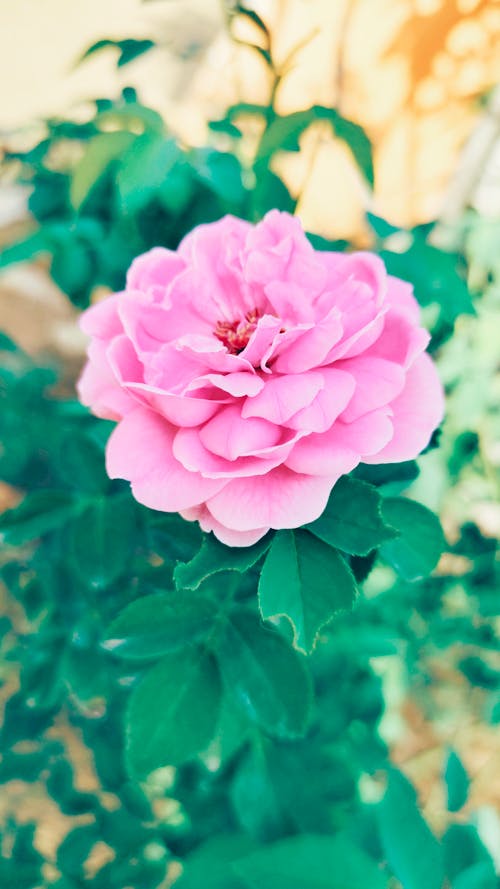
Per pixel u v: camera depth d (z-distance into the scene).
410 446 0.27
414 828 0.26
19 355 0.63
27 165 0.51
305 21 0.73
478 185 0.73
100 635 0.45
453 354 0.61
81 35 0.79
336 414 0.26
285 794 0.34
